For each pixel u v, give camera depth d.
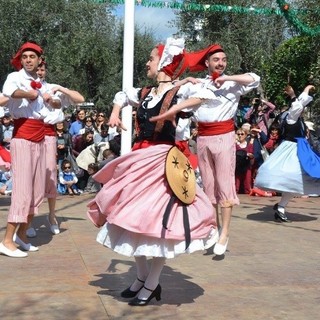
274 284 4.53
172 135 3.93
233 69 18.75
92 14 22.00
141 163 3.79
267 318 3.73
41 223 6.98
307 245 6.05
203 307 3.92
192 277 4.68
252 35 18.70
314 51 17.22
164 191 3.73
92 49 22.47
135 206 3.67
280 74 19.03
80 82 25.73
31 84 5.25
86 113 12.56
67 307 3.86
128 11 8.05
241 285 4.48
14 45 20.14
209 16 18.41
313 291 4.36
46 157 6.20
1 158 8.11
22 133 5.29
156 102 3.97
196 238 3.71
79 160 10.46
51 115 6.13
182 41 4.04
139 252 3.66
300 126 7.51
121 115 7.77
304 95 7.45
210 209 3.87
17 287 4.30
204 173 5.66
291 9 10.25
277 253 5.62
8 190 9.86
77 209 8.16
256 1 18.09
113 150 10.12
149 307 3.89
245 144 10.59
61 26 21.23
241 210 8.42
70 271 4.76
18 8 19.77
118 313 3.76
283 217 7.49
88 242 5.90
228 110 5.52
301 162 7.29
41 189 5.57
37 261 5.10
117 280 4.50
